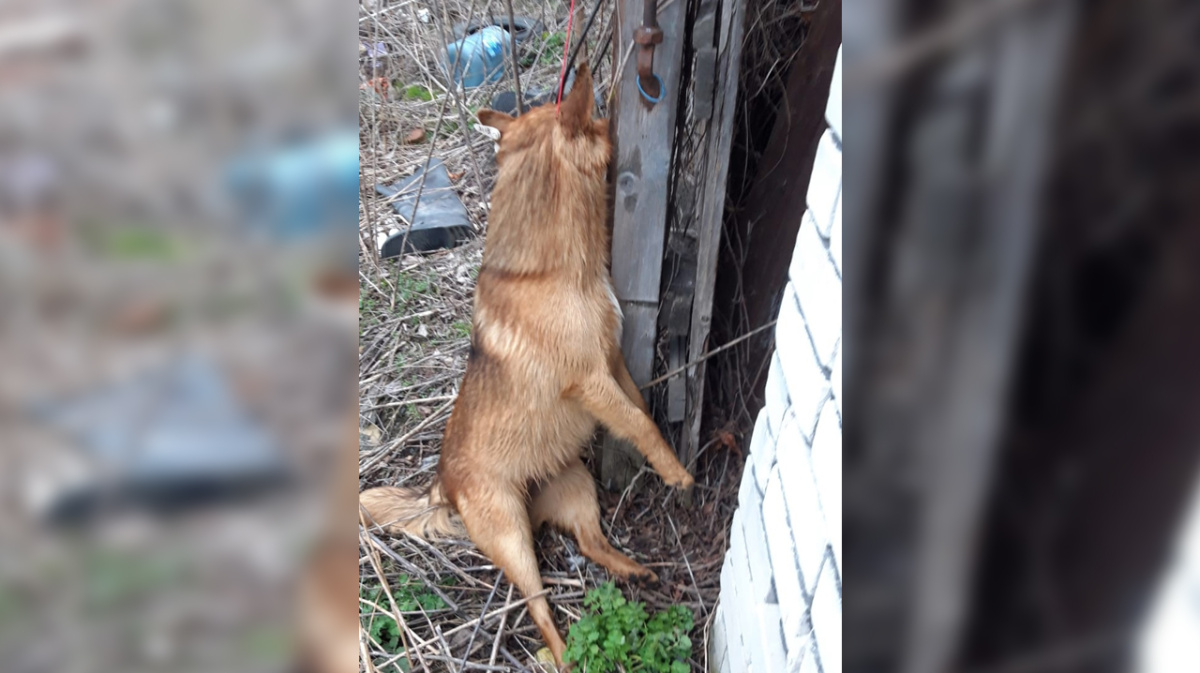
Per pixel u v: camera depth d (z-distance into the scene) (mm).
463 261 4852
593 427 3316
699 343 3254
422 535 3389
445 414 3980
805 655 1663
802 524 1740
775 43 3275
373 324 4418
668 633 2936
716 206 2982
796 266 1913
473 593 3270
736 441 3480
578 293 2932
